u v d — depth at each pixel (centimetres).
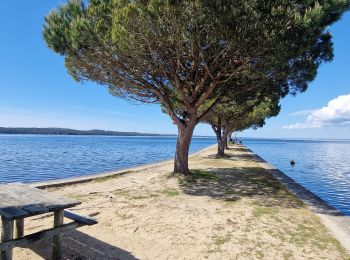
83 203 947
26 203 485
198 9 935
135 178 1513
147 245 617
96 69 1335
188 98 1492
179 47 1104
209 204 976
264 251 603
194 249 605
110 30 1095
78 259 537
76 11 1215
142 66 1239
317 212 915
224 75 1219
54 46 1226
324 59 1280
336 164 3359
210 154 3375
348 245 650
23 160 3081
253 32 961
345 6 983
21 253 549
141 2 1030
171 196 1079
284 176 1705
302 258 575
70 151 4688
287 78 1321
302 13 970
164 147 6975
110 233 678
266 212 895
